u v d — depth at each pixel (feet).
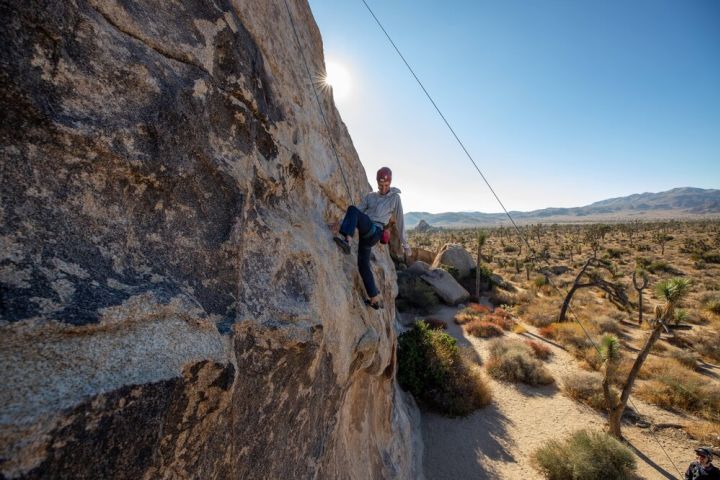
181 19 6.48
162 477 4.31
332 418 10.46
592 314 65.31
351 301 12.10
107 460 3.60
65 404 3.26
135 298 4.58
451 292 72.90
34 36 4.10
